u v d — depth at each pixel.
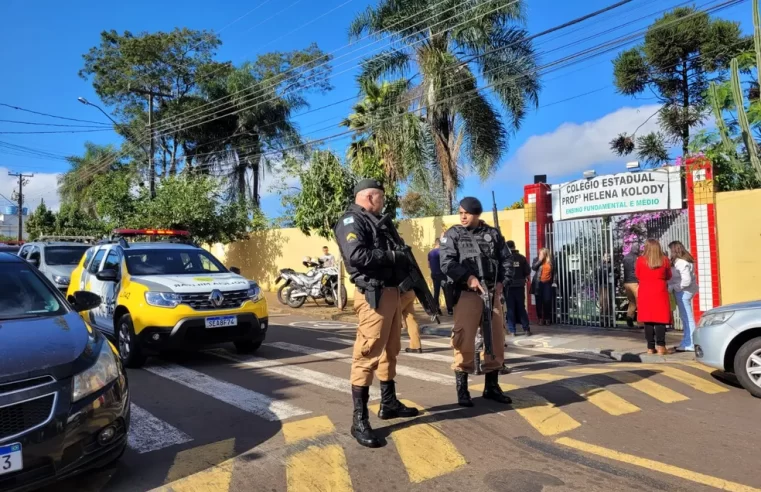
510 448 4.33
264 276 21.86
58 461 3.28
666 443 4.50
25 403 3.22
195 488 3.67
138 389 6.37
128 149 31.89
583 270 12.23
